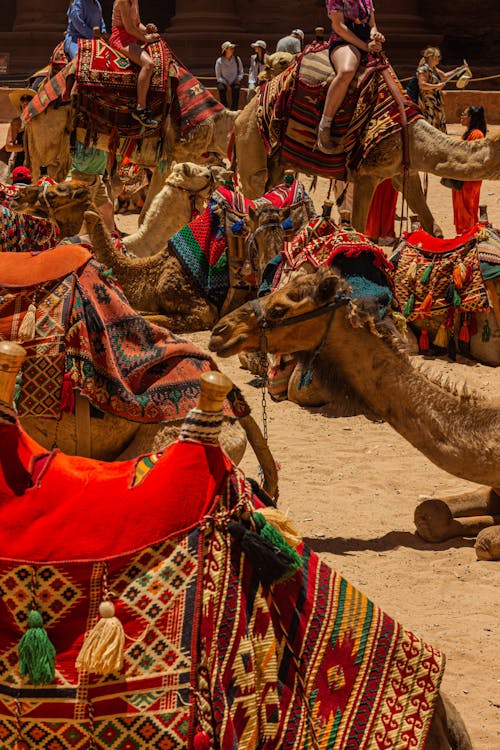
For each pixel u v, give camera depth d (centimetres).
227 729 537
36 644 532
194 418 571
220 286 1811
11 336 938
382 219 2941
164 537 554
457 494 1345
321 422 1745
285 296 1076
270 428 1709
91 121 2647
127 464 584
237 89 4725
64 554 549
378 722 566
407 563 1189
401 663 579
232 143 2498
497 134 2109
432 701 577
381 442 1648
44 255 982
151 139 2686
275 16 6456
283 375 1838
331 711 562
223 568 557
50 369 937
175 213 2248
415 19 6231
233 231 1788
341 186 2998
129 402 940
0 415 572
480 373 1972
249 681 548
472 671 951
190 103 2673
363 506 1370
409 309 2023
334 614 574
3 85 6000
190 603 547
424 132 2167
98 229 1752
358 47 2178
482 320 2019
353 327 1099
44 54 6362
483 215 2048
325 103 2184
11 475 565
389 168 2216
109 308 970
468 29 6638
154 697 538
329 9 2158
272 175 2462
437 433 1134
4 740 542
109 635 526
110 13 6856
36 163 2852
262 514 568
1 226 1402
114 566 550
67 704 537
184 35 6203
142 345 970
